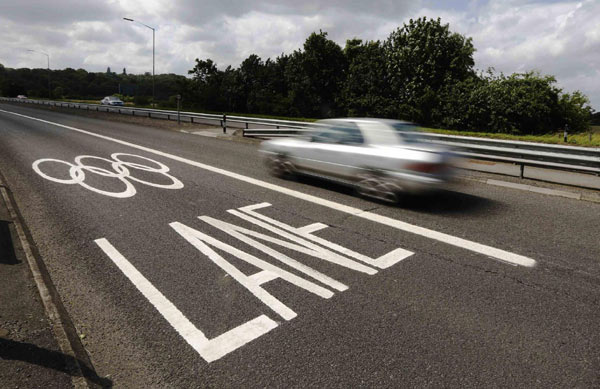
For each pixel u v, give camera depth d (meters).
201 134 18.09
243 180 8.08
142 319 3.13
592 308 3.29
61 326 2.89
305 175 7.93
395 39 43.81
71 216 5.56
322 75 54.28
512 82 34.91
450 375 2.50
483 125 34.91
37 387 2.26
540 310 3.26
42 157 10.44
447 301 3.40
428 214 5.90
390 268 4.05
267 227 5.23
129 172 8.67
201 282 3.72
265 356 2.70
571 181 8.65
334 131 7.33
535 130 34.28
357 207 6.22
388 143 6.48
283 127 17.98
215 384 2.43
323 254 4.39
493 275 3.90
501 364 2.60
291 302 3.39
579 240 4.84
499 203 6.56
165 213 5.76
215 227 5.19
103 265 4.05
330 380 2.46
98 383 2.42
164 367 2.59
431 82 40.28
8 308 3.06
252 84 69.38
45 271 3.90
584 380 2.45
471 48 40.34
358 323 3.08
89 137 15.53
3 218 5.18
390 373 2.52
